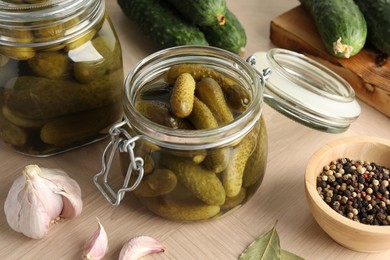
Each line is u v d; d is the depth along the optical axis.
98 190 0.61
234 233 0.58
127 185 0.56
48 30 0.54
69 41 0.55
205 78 0.55
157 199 0.55
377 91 0.68
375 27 0.71
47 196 0.56
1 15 0.53
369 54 0.72
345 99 0.63
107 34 0.58
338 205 0.57
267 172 0.62
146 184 0.54
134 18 0.74
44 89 0.56
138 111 0.53
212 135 0.51
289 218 0.59
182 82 0.53
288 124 0.67
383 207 0.57
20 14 0.53
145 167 0.53
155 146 0.52
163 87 0.56
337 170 0.59
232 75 0.57
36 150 0.61
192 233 0.58
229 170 0.53
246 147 0.54
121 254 0.56
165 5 0.73
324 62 0.73
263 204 0.60
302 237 0.58
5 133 0.60
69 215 0.58
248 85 0.55
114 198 0.60
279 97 0.62
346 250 0.57
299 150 0.64
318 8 0.72
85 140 0.62
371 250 0.55
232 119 0.54
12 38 0.54
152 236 0.57
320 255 0.57
